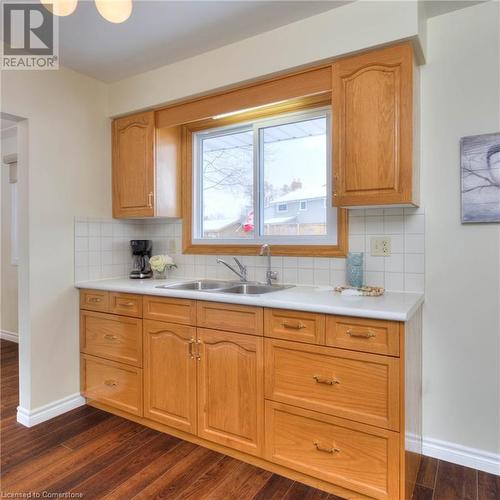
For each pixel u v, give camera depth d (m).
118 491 1.72
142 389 2.31
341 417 1.64
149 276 2.93
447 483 1.78
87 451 2.05
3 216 4.25
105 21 1.99
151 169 2.65
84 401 2.65
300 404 1.74
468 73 1.89
